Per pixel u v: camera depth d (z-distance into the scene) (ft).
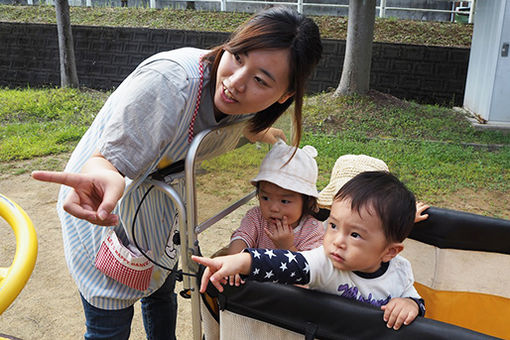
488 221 6.20
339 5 37.40
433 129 22.93
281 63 4.29
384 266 5.02
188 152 4.52
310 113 24.66
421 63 29.71
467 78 27.71
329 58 30.04
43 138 20.40
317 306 4.18
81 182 3.59
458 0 38.17
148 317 6.57
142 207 5.07
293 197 5.72
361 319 4.07
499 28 22.43
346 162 6.52
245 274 4.50
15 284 3.75
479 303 6.48
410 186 15.72
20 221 4.16
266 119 5.42
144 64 4.55
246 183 6.09
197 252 4.87
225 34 31.68
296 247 6.01
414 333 3.89
